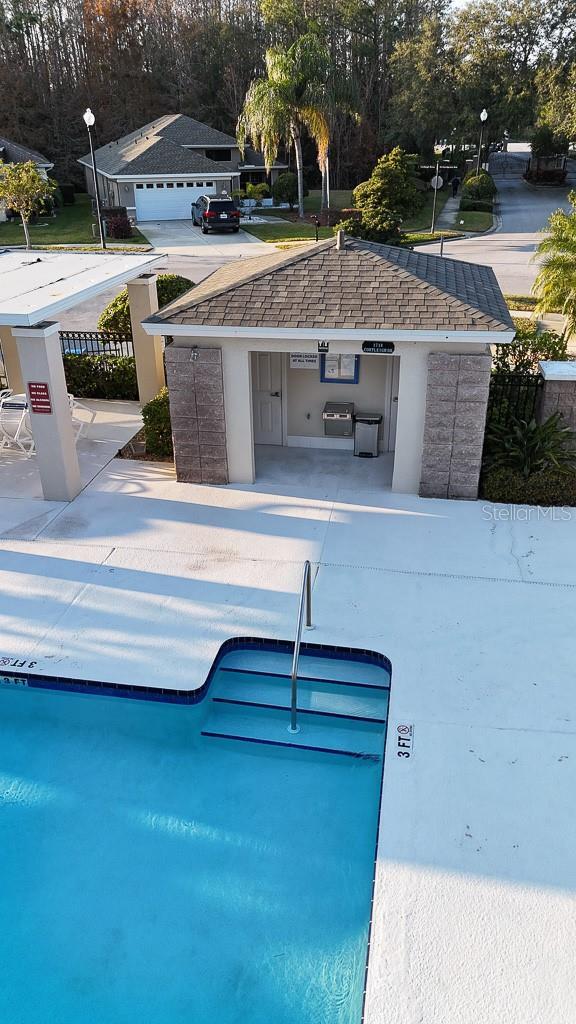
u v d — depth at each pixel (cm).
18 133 5175
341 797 731
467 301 1106
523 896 597
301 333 1084
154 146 4197
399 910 588
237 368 1164
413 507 1169
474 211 4306
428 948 561
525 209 4450
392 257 1241
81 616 936
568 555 1042
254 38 5916
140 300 1439
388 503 1181
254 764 773
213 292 1165
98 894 641
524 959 554
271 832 695
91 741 805
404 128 5341
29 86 5322
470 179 4522
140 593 977
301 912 623
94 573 1020
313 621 916
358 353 1123
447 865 622
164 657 862
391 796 685
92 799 734
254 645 893
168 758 782
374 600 952
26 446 1430
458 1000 529
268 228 3884
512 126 5234
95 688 830
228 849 678
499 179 5659
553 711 781
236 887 644
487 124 5209
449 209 4419
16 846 684
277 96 3631
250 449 1226
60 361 1142
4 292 1167
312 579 995
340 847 678
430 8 5984
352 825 700
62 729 822
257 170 4997
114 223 3681
